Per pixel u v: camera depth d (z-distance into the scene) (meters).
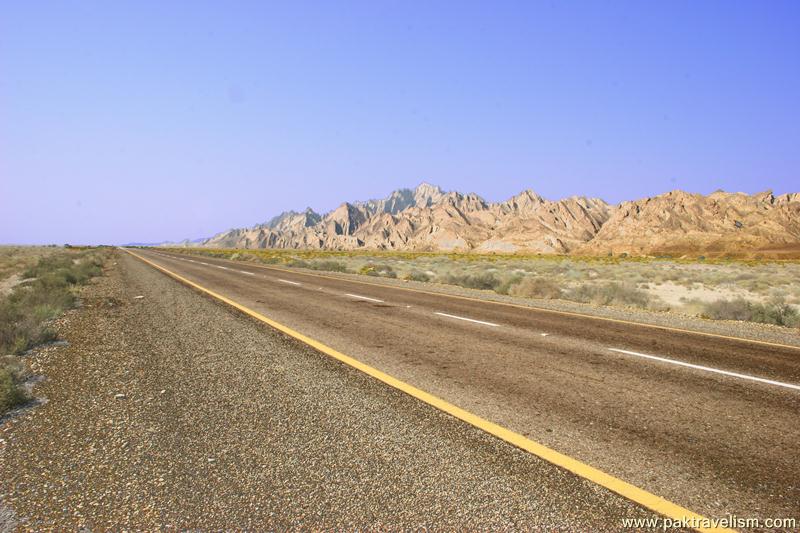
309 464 3.30
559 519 2.63
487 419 4.18
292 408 4.46
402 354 6.75
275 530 2.53
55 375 5.68
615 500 2.85
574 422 4.12
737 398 4.84
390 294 15.45
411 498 2.85
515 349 7.12
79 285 17.66
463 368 5.97
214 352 6.87
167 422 4.12
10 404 4.53
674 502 2.83
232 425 4.04
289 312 10.98
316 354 6.74
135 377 5.57
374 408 4.46
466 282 21.41
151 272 25.94
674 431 3.94
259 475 3.14
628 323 9.98
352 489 2.95
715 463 3.36
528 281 18.11
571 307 12.96
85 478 3.12
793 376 5.71
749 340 8.23
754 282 27.61
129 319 9.98
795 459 3.44
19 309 10.19
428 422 4.10
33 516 2.68
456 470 3.21
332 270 32.22
